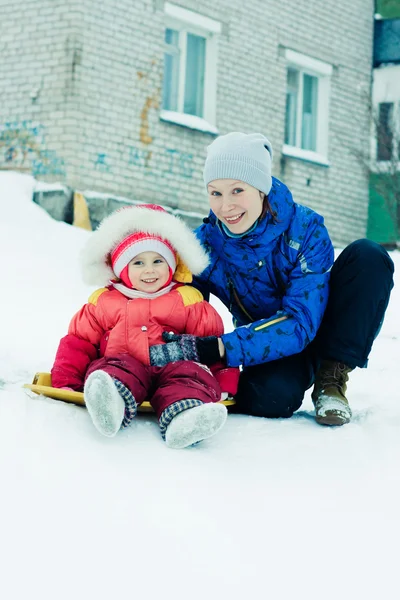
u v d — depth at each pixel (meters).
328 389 2.65
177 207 10.05
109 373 2.29
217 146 2.62
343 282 2.64
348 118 12.43
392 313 5.89
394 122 12.51
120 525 1.74
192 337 2.54
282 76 11.31
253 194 2.57
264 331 2.56
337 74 12.23
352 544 1.77
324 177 12.02
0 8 9.45
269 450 2.27
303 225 2.67
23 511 1.76
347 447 2.32
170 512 1.82
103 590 1.53
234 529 1.78
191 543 1.70
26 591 1.52
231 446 2.28
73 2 9.04
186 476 2.00
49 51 9.17
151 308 2.60
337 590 1.59
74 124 9.03
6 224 7.52
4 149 9.44
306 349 2.78
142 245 2.62
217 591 1.55
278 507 1.91
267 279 2.72
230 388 2.56
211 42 10.49
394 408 2.96
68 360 2.56
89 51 9.13
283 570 1.64
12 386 2.95
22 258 6.47
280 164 11.37
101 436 2.17
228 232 2.66
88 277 2.74
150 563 1.62
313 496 1.99
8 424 2.13
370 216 12.77
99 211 9.00
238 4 10.66
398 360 4.40
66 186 8.94
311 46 11.73
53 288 5.88
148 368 2.45
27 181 9.04
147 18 9.65
